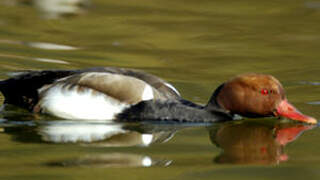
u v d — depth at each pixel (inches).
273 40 727.1
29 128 422.0
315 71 603.5
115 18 807.7
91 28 753.0
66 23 768.3
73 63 601.0
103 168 335.3
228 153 371.2
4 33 703.7
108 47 673.0
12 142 385.4
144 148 380.5
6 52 624.4
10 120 440.8
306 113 473.7
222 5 906.7
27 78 472.1
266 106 449.7
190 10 872.3
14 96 470.6
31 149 369.4
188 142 398.9
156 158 357.4
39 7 844.0
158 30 757.3
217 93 464.8
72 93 453.1
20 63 586.9
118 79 455.8
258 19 826.2
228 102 458.6
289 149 382.9
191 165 345.1
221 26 786.8
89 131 418.3
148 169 335.3
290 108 448.5
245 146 390.9
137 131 423.8
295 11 871.1
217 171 334.0
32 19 778.2
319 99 514.3
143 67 604.1
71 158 352.2
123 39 711.1
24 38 687.7
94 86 452.8
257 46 699.4
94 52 650.2
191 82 561.3
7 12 805.9
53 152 364.5
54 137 399.9
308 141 402.9
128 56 641.6
